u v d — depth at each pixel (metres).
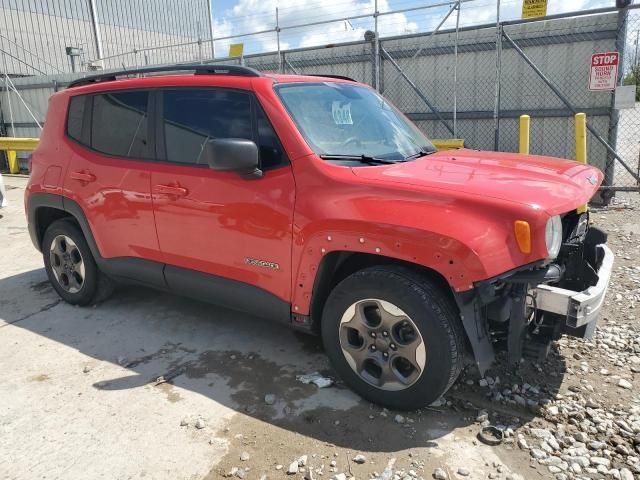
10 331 4.12
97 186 3.98
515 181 2.89
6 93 16.81
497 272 2.50
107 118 4.01
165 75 3.79
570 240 3.25
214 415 2.95
